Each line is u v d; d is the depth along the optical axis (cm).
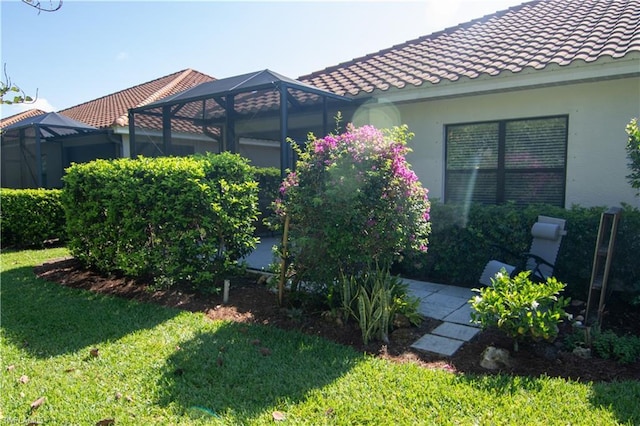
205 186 602
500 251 638
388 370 378
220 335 461
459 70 764
